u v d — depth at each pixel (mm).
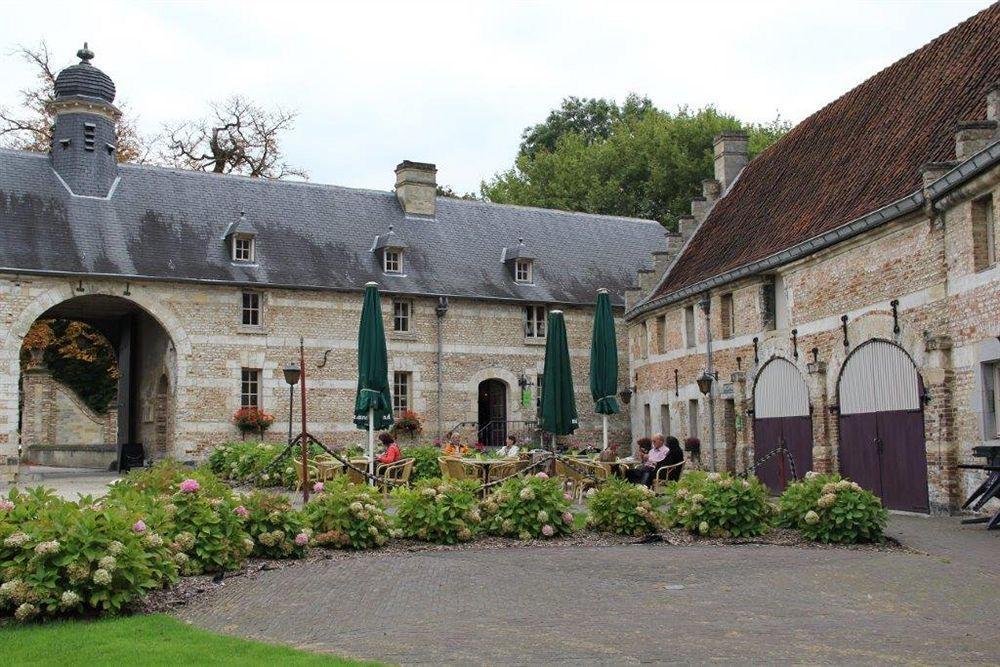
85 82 27719
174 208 28516
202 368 27312
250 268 28156
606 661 6332
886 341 16031
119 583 8031
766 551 11484
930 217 14805
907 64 20062
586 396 32312
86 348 40406
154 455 29094
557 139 54438
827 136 22000
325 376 28719
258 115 40812
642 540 12352
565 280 32875
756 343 20797
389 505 16828
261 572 10000
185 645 6734
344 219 31047
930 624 7410
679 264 27062
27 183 26828
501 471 18734
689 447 19516
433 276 30828
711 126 44625
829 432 17781
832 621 7551
